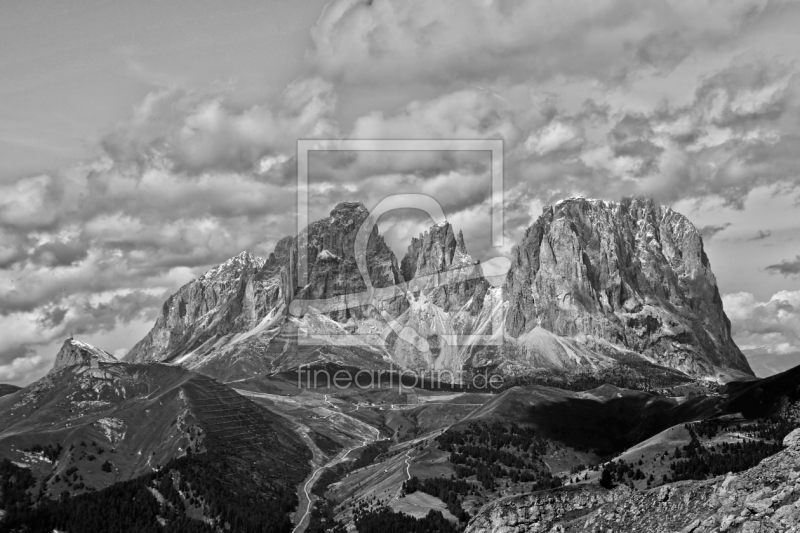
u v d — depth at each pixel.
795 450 148.25
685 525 156.12
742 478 149.75
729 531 133.50
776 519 125.12
